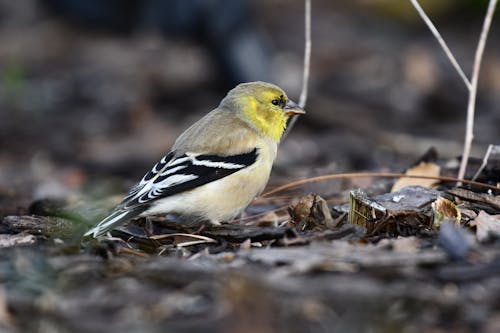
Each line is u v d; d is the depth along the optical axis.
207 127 10.81
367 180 12.47
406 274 7.12
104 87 25.19
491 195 9.79
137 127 21.98
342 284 6.93
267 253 7.93
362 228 8.73
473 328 6.27
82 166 19.08
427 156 11.62
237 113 11.23
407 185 11.16
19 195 15.29
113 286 7.24
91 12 23.00
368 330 6.29
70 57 28.28
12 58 28.02
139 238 9.68
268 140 11.34
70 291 7.16
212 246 9.40
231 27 23.19
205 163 10.30
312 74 25.77
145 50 28.25
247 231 9.21
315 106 21.67
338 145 19.38
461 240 7.51
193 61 26.72
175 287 7.12
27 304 6.94
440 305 6.57
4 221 10.50
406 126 21.14
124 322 6.50
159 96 24.47
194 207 10.22
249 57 23.55
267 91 11.34
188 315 6.57
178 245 9.42
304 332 6.27
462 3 31.47
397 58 26.75
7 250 8.60
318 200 9.67
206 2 22.56
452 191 9.88
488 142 19.50
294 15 32.19
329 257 7.57
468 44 28.55
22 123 22.61
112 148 20.08
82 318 6.60
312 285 6.92
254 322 6.36
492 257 7.40
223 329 6.30
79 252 8.52
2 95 24.30
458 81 24.31
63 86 25.67
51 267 7.75
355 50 28.17
